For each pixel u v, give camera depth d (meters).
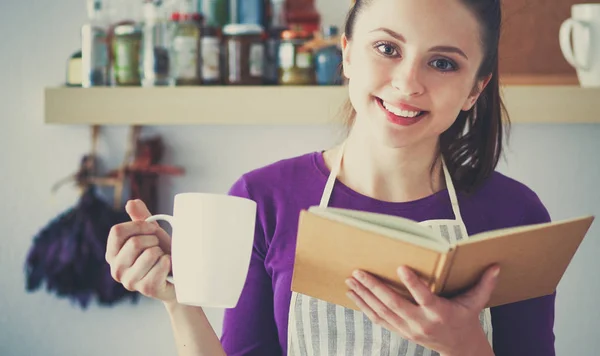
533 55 2.01
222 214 1.06
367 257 1.00
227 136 2.21
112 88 2.01
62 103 2.03
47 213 2.25
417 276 1.00
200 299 1.08
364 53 1.21
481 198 1.40
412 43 1.17
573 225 1.05
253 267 1.40
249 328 1.39
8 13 2.24
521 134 2.16
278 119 1.96
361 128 1.36
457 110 1.23
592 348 2.16
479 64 1.25
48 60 2.24
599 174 2.15
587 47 1.91
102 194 2.22
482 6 1.21
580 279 2.16
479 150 1.40
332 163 1.42
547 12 2.01
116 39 2.03
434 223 1.35
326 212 1.04
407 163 1.36
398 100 1.18
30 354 2.25
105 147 2.24
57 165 2.24
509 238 0.99
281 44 1.99
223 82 2.02
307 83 1.98
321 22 2.15
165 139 2.23
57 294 2.22
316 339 1.34
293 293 1.35
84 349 2.23
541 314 1.37
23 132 2.25
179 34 1.99
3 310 2.25
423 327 1.02
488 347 1.10
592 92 1.94
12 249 2.25
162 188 2.23
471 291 1.04
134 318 2.23
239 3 2.03
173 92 1.99
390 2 1.18
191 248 1.07
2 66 2.24
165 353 2.22
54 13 2.23
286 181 1.42
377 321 1.07
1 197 2.25
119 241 1.13
